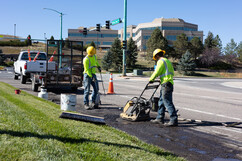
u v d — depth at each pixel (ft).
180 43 278.05
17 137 12.17
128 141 14.23
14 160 9.53
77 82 40.91
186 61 211.41
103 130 16.29
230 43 356.79
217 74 216.74
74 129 15.25
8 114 17.34
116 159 10.86
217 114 26.48
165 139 16.80
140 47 333.83
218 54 289.94
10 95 29.99
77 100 33.63
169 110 20.48
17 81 59.62
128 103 22.65
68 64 41.29
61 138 12.99
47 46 38.93
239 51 346.13
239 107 31.99
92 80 27.53
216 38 360.89
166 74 20.42
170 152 13.58
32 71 48.88
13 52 362.12
